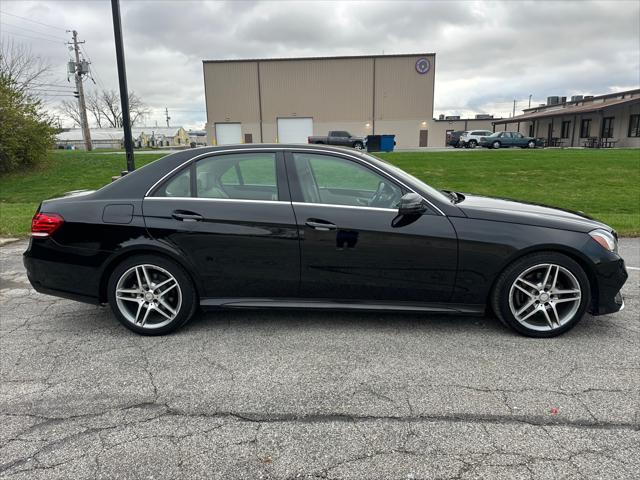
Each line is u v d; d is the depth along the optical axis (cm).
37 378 303
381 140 3186
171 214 356
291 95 5062
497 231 344
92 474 216
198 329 380
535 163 1920
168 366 318
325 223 350
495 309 359
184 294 363
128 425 253
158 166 372
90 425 253
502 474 213
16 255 657
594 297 357
